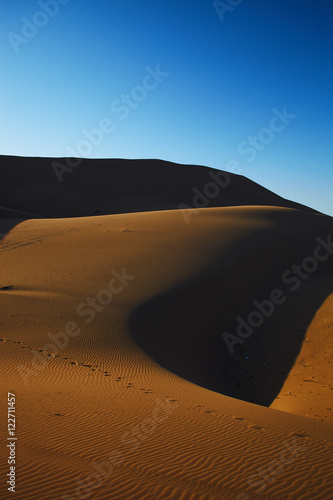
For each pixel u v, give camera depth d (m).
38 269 27.61
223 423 8.26
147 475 5.79
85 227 41.53
